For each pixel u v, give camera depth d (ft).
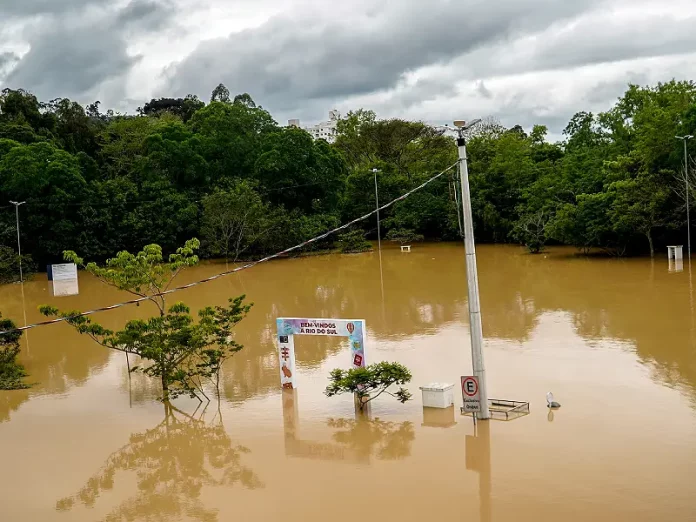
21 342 85.97
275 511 36.52
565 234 146.30
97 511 38.11
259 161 193.06
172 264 61.52
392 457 42.80
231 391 60.34
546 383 55.98
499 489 37.06
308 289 120.78
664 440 42.37
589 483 36.99
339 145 262.88
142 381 66.03
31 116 209.26
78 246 176.04
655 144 132.26
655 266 122.21
